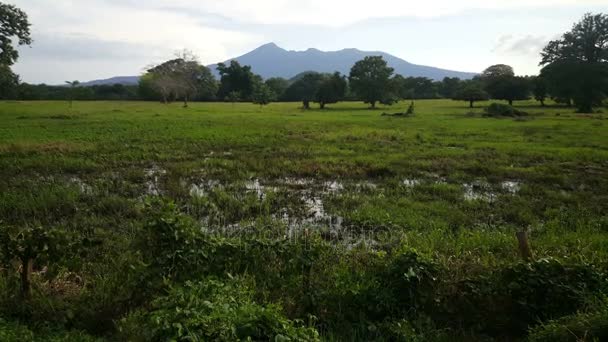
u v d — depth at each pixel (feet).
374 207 37.76
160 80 261.44
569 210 37.76
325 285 21.11
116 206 36.58
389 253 27.76
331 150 68.64
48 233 20.18
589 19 198.59
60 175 48.91
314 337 14.98
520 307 19.56
